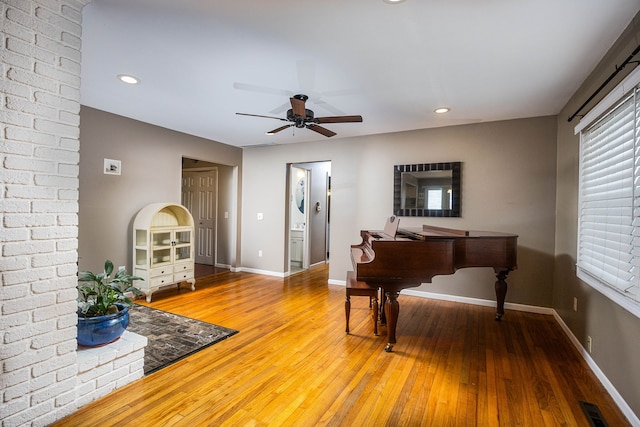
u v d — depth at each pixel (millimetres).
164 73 2680
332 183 5000
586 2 1679
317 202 6691
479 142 4016
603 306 2207
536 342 2863
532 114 3654
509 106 3381
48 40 1634
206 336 2910
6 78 1490
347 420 1774
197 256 6555
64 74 1703
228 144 5605
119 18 1900
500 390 2088
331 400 1960
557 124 3619
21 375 1559
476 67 2475
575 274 2857
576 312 2799
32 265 1594
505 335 3020
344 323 3295
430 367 2385
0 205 1479
